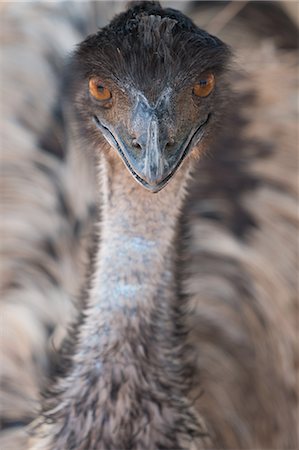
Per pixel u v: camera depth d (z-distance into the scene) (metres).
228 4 9.80
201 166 9.05
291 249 9.23
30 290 8.80
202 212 9.05
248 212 9.19
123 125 6.18
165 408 6.59
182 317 6.85
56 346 8.13
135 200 6.42
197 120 6.32
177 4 9.56
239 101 9.16
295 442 9.02
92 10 9.49
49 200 9.06
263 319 9.01
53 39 9.64
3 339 8.64
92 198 8.76
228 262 9.02
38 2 9.95
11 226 9.12
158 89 6.03
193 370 7.02
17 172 9.27
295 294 9.12
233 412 8.62
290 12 10.20
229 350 8.79
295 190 9.39
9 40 9.84
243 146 9.27
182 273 6.84
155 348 6.61
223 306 8.90
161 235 6.51
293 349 9.04
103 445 6.50
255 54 9.70
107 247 6.55
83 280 7.62
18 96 9.54
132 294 6.52
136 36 6.09
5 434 8.11
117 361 6.54
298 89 9.76
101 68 6.21
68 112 8.81
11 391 8.30
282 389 8.96
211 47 6.25
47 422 6.67
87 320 6.65
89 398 6.55
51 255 8.87
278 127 9.49
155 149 5.86
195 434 6.80
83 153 8.06
